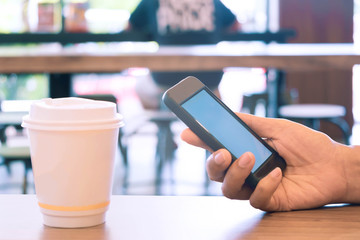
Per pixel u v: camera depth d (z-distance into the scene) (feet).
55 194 2.26
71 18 15.52
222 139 2.64
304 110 12.16
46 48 11.96
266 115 11.05
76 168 2.24
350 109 20.13
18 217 2.46
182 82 2.71
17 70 8.50
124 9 19.69
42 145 2.24
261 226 2.35
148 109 12.15
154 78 11.09
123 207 2.64
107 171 2.32
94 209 2.29
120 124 2.34
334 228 2.33
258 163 2.74
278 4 20.11
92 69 8.54
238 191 2.65
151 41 13.65
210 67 8.51
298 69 8.69
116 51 9.65
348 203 2.91
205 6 13.97
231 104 20.98
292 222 2.43
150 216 2.49
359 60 8.67
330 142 2.89
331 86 20.10
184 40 13.38
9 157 8.40
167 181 13.35
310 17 20.03
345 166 2.84
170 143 12.53
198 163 15.43
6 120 9.92
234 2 20.59
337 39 20.08
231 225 2.36
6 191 11.85
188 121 2.60
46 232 2.24
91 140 2.24
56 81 10.91
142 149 17.30
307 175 2.81
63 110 2.20
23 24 16.29
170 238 2.16
